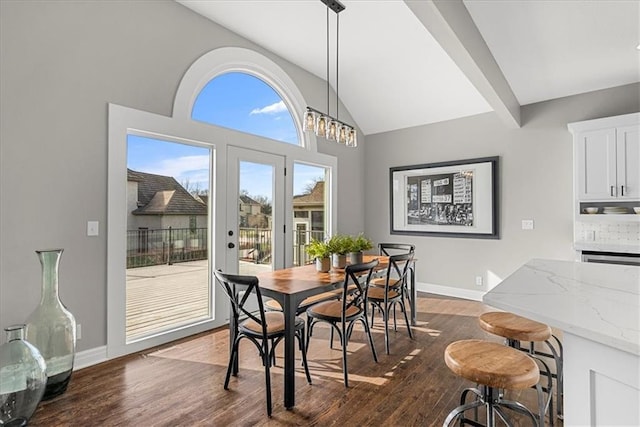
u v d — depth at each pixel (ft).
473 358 4.64
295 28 11.76
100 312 8.82
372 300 10.11
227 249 11.79
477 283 15.17
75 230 8.41
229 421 6.30
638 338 2.88
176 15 10.46
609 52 10.32
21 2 7.58
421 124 16.84
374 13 10.83
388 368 8.44
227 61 11.82
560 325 3.37
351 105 17.37
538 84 12.36
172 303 10.54
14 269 7.51
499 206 14.64
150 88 9.83
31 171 7.73
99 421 6.26
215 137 11.44
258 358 9.04
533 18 8.84
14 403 5.78
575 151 12.31
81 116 8.50
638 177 11.07
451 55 8.60
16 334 5.96
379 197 18.34
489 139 14.93
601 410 3.13
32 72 7.73
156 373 8.17
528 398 7.20
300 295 7.06
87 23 8.60
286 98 14.17
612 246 11.48
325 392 7.32
